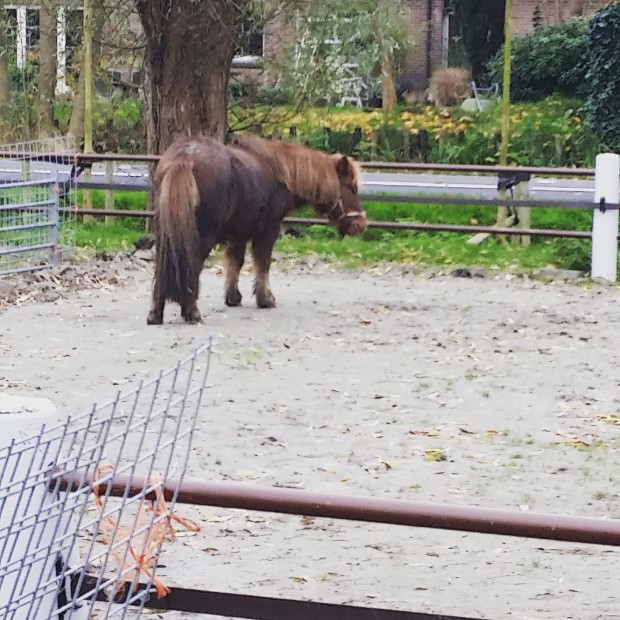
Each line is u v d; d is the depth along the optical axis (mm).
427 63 33000
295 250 15984
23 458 3195
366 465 6691
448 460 6848
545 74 28734
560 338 10789
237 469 6535
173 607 3432
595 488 6367
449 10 33875
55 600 3170
